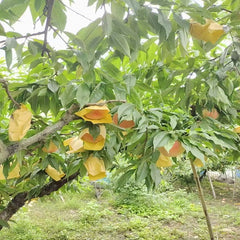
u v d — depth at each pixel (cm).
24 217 580
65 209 686
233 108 173
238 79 165
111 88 120
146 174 144
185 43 99
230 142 142
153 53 143
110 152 139
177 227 566
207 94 159
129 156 206
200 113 167
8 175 148
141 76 167
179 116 164
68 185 252
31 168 186
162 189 788
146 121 129
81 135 117
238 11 110
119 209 666
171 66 160
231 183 980
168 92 160
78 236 515
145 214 634
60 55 96
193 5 94
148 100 182
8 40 74
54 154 171
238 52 122
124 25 84
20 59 78
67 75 135
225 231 530
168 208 684
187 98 162
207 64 148
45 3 85
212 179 1014
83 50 85
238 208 702
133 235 518
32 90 120
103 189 827
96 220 597
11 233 504
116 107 123
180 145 125
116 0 85
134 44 94
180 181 915
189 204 716
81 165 157
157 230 538
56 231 539
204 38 109
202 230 539
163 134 117
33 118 141
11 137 94
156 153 130
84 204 724
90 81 106
